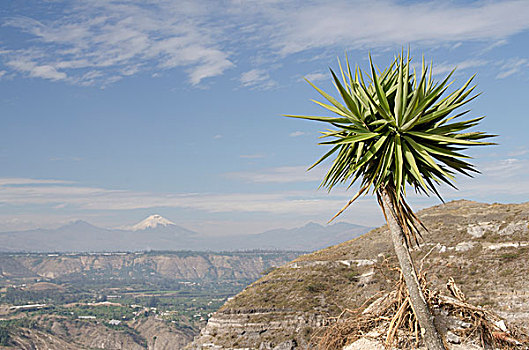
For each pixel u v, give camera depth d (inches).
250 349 2357.3
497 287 2102.6
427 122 430.9
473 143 412.8
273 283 2984.7
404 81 435.2
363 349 474.0
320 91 459.2
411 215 447.8
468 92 424.2
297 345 2287.2
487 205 3245.6
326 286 2746.1
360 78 453.1
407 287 448.8
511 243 2418.8
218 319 2736.2
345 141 432.1
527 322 1743.4
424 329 438.3
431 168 439.8
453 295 508.7
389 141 435.2
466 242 2559.1
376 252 2997.0
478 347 450.0
